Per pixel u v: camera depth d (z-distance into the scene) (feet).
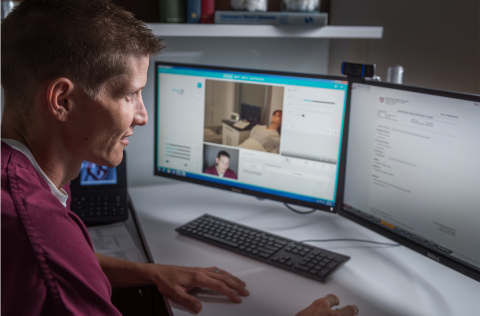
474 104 2.42
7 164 1.74
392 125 2.92
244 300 2.59
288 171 3.58
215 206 4.12
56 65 1.75
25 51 1.75
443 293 2.69
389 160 2.98
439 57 3.39
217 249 3.23
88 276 1.68
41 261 1.56
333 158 3.37
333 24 4.89
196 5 3.68
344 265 3.02
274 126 3.54
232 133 3.74
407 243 2.94
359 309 2.51
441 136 2.63
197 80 3.77
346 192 3.38
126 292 3.52
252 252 3.11
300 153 3.49
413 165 2.83
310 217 3.89
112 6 1.91
